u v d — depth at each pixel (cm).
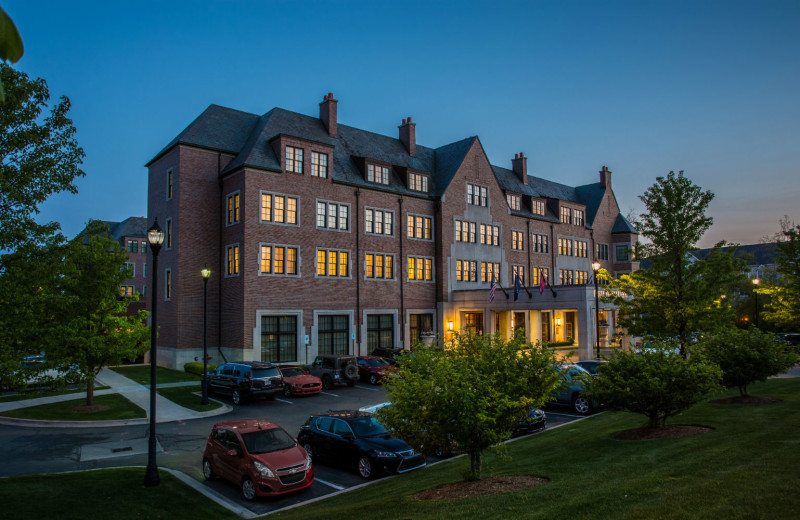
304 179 3803
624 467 1084
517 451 1517
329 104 4228
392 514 988
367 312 4078
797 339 3947
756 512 734
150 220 4034
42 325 1434
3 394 2738
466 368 1154
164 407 2433
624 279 2394
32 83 1229
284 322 3659
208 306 3691
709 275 2198
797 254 2814
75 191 1329
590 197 6750
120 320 2417
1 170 1158
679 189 2244
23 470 1548
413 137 4856
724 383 1856
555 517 816
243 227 3506
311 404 2545
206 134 3816
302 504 1274
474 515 895
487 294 4403
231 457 1393
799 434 1212
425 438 1171
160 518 1162
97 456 1705
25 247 1247
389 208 4312
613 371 1478
